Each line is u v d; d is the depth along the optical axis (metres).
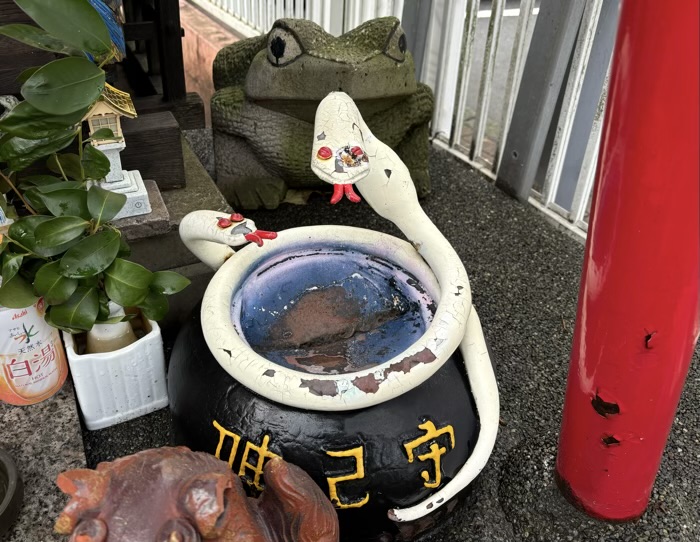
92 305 1.36
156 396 1.60
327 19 3.25
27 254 1.32
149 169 1.92
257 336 1.40
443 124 3.32
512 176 2.76
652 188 0.99
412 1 3.00
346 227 1.50
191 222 1.36
